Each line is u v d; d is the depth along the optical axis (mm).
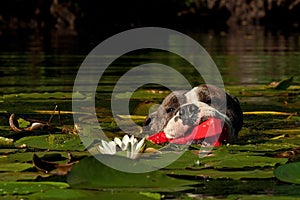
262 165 6008
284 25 33594
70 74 15047
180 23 33469
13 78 14375
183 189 5141
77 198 4871
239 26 33188
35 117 9133
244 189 5340
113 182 5207
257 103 10742
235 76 14828
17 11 30188
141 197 4852
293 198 4980
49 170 5805
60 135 7328
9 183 5297
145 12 32750
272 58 19062
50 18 30156
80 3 30562
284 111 9844
